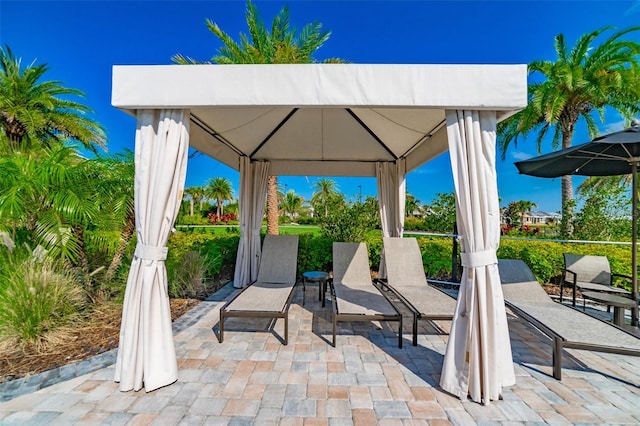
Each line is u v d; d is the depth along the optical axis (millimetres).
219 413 2115
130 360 2359
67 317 3375
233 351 3047
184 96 2357
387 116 3857
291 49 7750
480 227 2350
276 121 4359
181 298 4906
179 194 2527
